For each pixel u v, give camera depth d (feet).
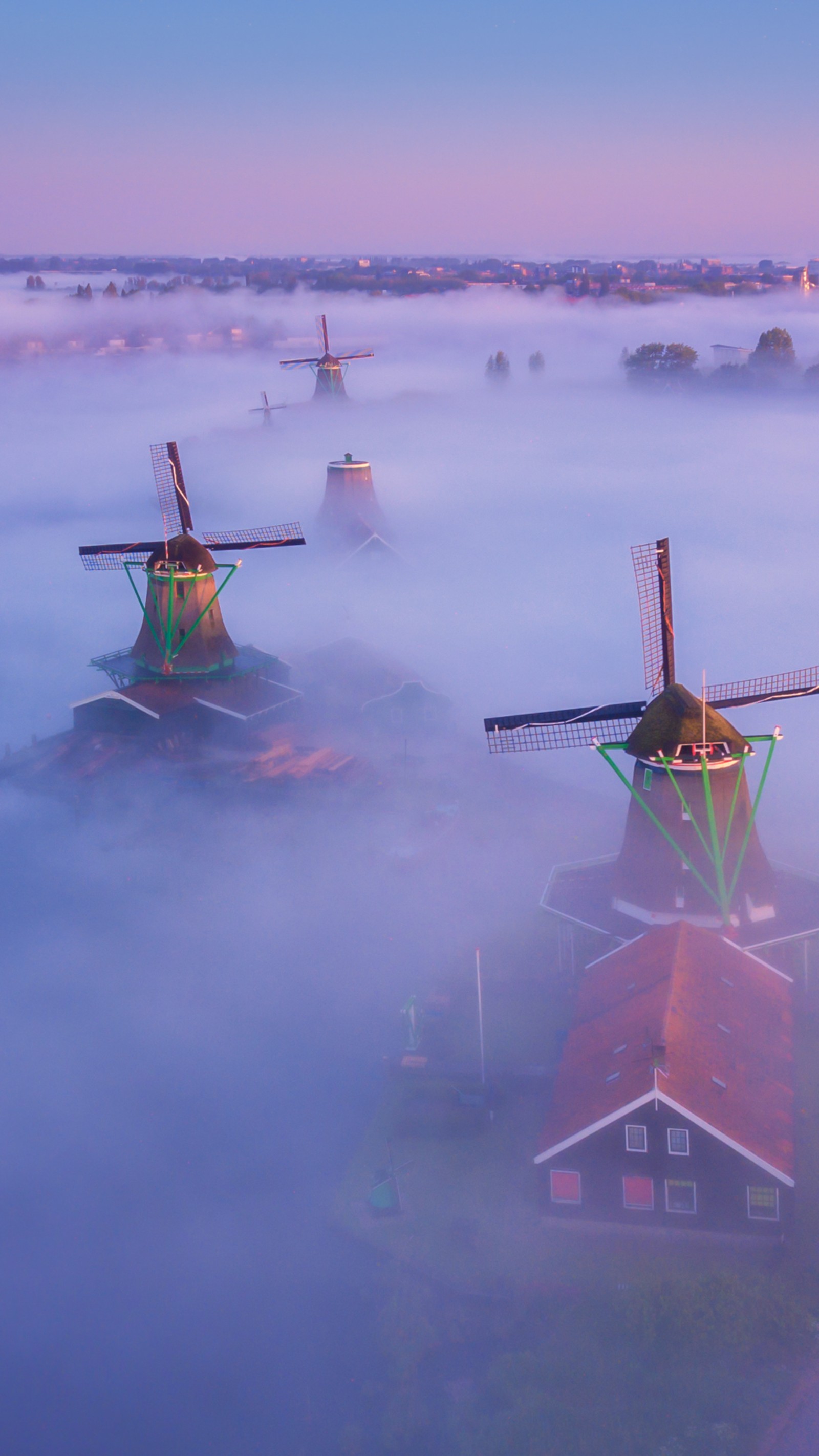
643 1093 92.43
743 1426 79.92
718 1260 93.50
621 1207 96.27
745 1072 100.53
